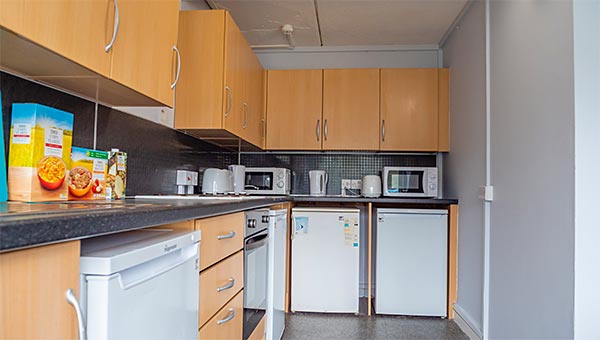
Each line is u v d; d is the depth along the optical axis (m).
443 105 3.36
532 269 1.77
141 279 0.82
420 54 3.68
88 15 1.09
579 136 1.44
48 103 1.38
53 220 0.60
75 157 1.48
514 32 2.00
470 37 2.76
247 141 2.91
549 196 1.63
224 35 2.30
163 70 1.56
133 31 1.33
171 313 0.96
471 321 2.58
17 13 0.85
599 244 1.43
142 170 2.00
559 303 1.54
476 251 2.54
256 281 1.96
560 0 1.56
